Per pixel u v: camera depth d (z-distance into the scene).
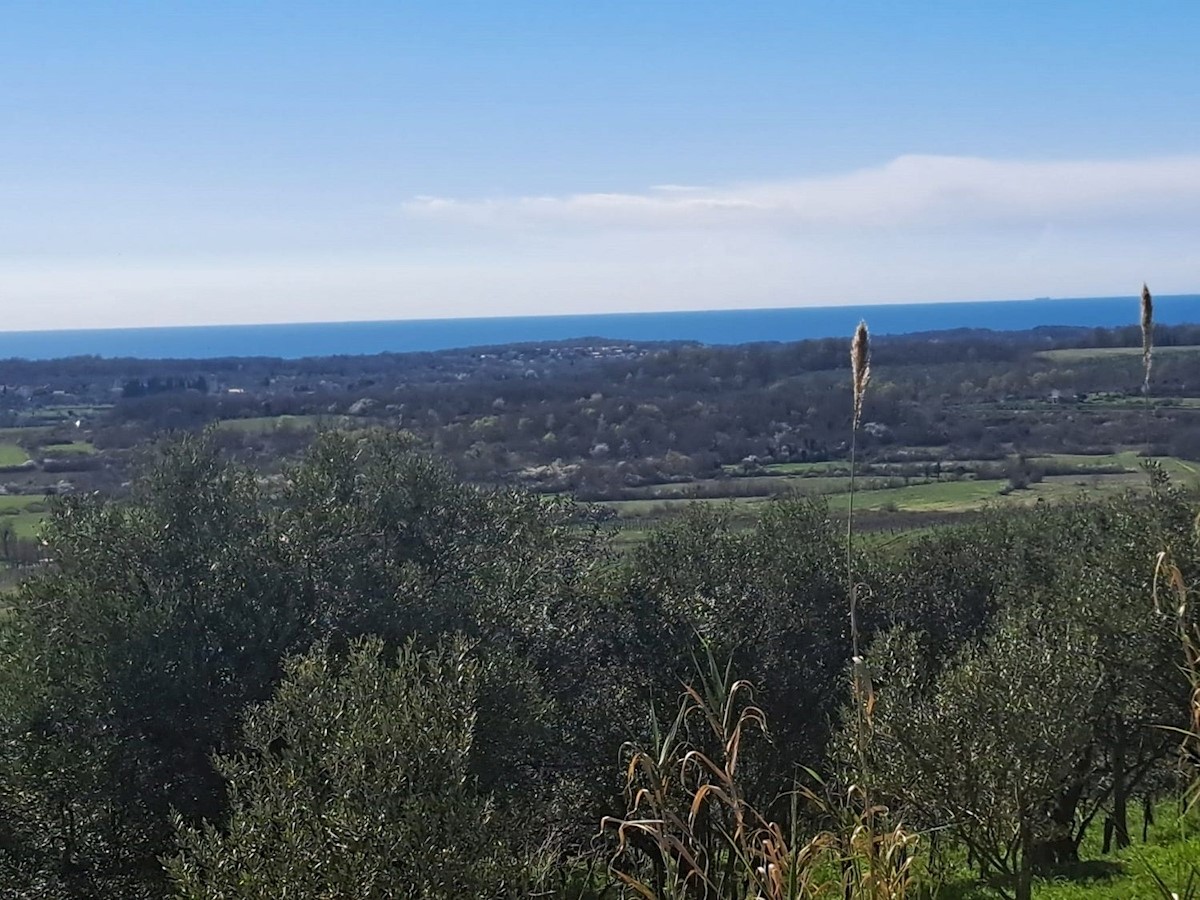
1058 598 19.55
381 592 16.98
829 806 4.71
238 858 10.43
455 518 19.34
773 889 4.33
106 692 14.91
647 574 20.11
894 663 14.66
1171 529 17.00
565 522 21.36
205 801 15.30
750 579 20.64
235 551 16.75
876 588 21.91
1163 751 18.30
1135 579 17.23
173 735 15.39
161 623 15.36
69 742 14.63
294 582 16.84
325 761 10.95
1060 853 18.12
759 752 18.23
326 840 10.27
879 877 4.36
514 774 15.12
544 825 15.12
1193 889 5.17
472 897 10.00
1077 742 13.21
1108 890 13.62
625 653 18.77
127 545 16.56
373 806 10.31
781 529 22.39
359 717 11.12
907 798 11.94
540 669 17.67
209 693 15.45
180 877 10.68
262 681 15.52
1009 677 12.72
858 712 4.48
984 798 11.98
